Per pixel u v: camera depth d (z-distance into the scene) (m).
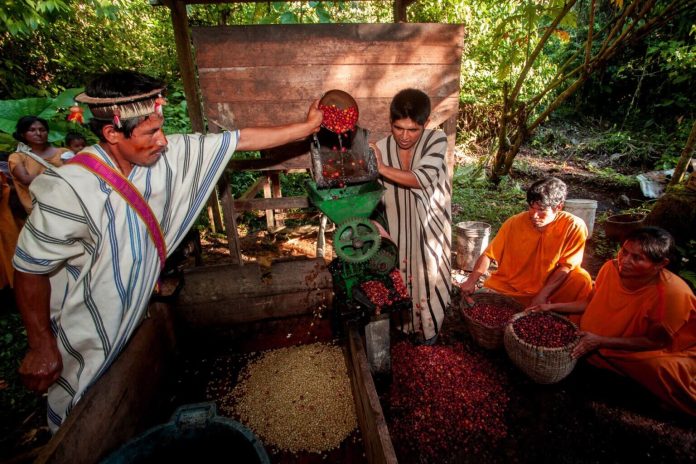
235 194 5.82
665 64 8.28
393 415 2.33
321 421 2.27
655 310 2.25
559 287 2.90
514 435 2.24
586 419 2.33
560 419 2.34
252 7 5.74
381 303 2.09
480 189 6.46
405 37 2.77
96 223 1.55
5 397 2.53
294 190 6.11
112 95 1.40
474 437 2.22
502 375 2.66
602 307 2.57
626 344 2.32
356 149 2.24
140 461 1.65
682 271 3.48
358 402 2.15
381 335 2.38
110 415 1.83
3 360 2.85
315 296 3.02
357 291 2.13
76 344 1.71
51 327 1.68
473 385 2.52
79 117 1.61
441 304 2.72
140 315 1.87
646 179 6.32
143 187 1.68
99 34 7.11
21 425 2.35
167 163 1.75
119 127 1.43
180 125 5.89
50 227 1.47
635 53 8.92
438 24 2.78
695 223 3.78
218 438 1.75
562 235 2.79
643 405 2.42
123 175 1.61
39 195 1.47
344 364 2.68
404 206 2.60
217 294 2.86
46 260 1.51
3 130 4.43
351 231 1.97
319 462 2.08
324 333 3.07
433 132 2.44
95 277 1.63
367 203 1.92
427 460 2.09
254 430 2.26
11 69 5.86
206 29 2.56
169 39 7.43
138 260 1.70
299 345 2.96
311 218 5.55
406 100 2.10
